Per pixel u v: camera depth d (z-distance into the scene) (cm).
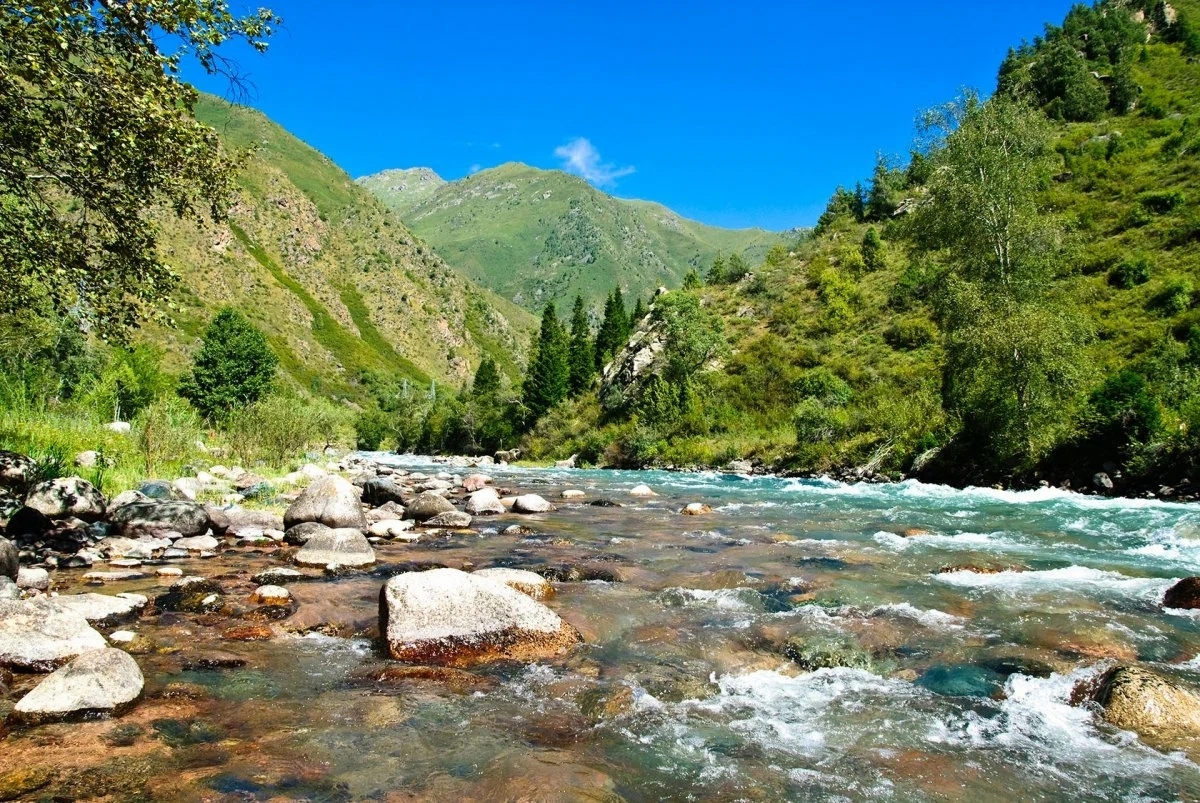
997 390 2505
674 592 913
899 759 466
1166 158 5094
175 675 587
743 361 5528
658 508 1933
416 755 455
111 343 999
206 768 424
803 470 3506
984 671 625
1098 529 1468
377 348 18738
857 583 959
